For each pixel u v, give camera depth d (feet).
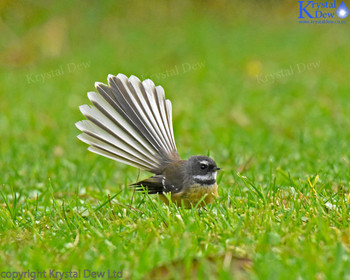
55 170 42.32
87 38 98.17
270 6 113.39
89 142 29.50
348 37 100.89
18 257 23.80
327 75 81.51
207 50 93.66
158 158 30.91
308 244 22.85
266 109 65.41
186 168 30.14
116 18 104.94
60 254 24.16
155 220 27.09
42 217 29.73
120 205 30.17
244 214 27.50
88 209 29.86
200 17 109.91
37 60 90.99
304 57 89.71
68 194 35.73
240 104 68.03
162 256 22.38
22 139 53.83
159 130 31.14
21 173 41.88
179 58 89.35
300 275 20.34
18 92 74.18
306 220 26.73
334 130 53.98
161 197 31.19
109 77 30.68
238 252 22.82
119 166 44.78
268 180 35.29
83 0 104.73
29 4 100.89
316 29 106.11
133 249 23.89
